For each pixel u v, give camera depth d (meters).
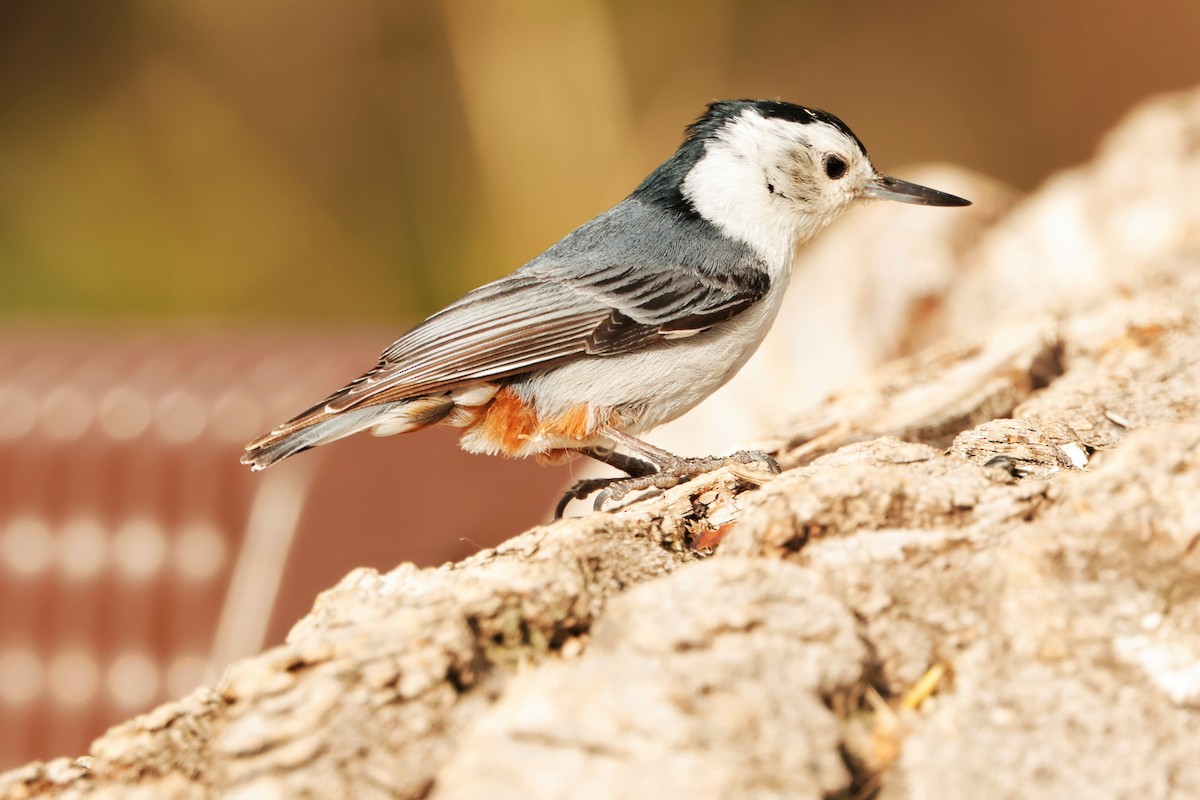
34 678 9.46
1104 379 7.33
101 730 9.40
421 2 16.55
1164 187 12.36
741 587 4.07
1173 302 8.50
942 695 4.09
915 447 5.40
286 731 3.95
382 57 16.62
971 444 6.06
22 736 9.43
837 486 4.45
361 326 16.47
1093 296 9.33
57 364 10.27
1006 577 4.15
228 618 9.35
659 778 3.60
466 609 4.33
